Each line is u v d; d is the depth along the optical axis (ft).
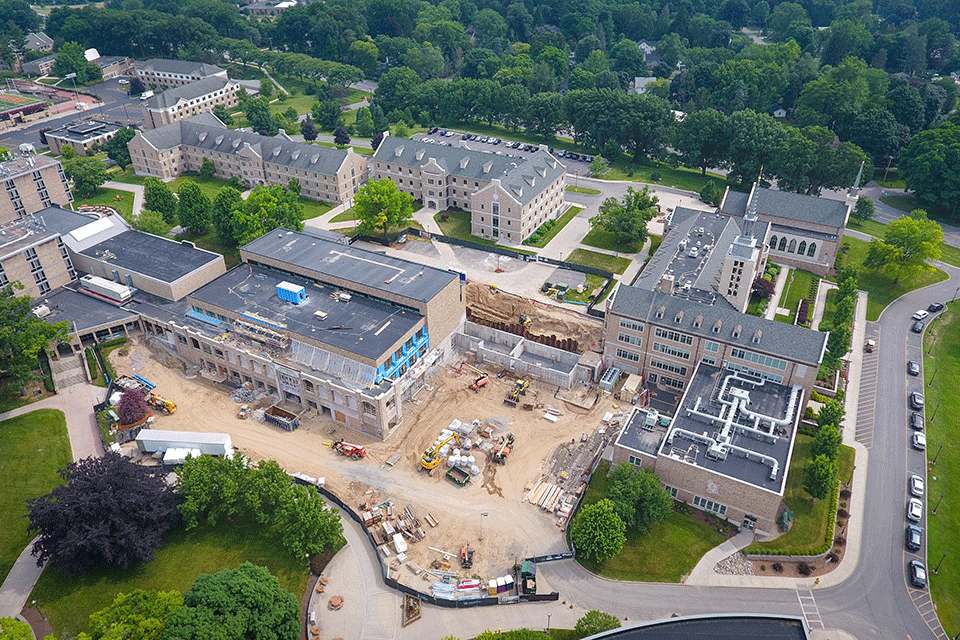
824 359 433.07
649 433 360.69
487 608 303.27
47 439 387.75
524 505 352.49
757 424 355.15
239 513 345.10
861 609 303.89
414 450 386.52
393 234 609.42
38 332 410.72
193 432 379.14
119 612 263.70
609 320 426.92
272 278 475.72
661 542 331.36
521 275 543.80
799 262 566.36
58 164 607.37
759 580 315.99
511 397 420.36
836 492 356.38
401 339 406.21
